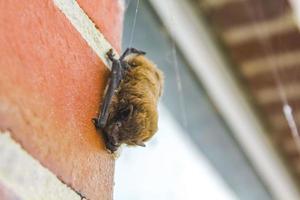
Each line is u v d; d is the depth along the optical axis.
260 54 0.97
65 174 0.27
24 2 0.26
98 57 0.32
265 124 1.17
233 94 1.04
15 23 0.25
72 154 0.28
